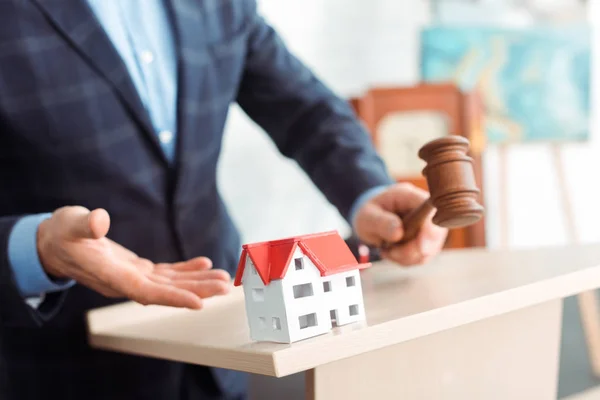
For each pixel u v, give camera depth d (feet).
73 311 3.13
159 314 2.93
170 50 3.37
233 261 3.67
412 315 2.03
